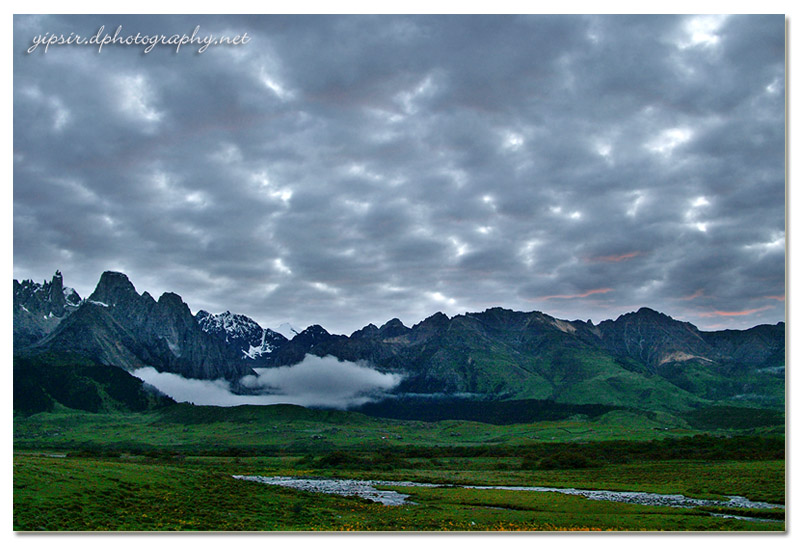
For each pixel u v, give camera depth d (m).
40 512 80.00
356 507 112.19
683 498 135.88
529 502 125.12
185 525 81.50
